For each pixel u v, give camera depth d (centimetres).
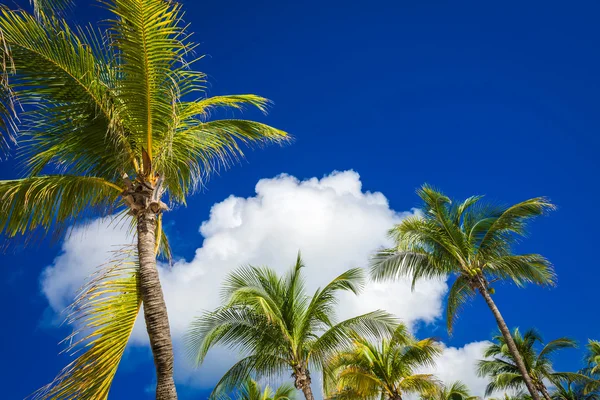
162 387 536
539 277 1731
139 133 681
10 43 570
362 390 1806
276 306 1480
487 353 2948
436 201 1767
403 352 1839
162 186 707
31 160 678
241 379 1455
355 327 1442
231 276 1484
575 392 3064
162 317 577
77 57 620
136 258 643
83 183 656
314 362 1492
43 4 485
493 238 1761
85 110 654
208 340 1324
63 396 506
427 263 1770
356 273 1477
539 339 2805
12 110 411
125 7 602
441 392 1947
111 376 551
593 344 3077
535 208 1683
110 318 576
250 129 803
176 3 625
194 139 763
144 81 648
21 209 611
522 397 3020
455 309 1811
